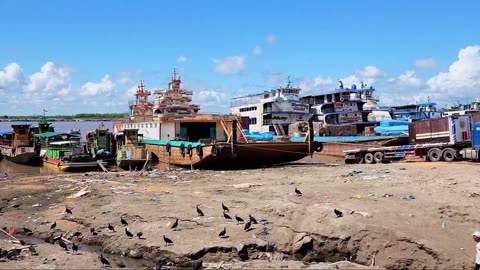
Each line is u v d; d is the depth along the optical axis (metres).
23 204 22.12
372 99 75.50
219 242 14.59
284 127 60.09
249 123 63.47
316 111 65.50
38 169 42.44
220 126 41.62
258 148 34.81
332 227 14.75
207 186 24.97
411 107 80.75
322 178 26.86
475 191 19.36
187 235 15.50
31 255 14.46
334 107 63.19
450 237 13.61
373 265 13.12
